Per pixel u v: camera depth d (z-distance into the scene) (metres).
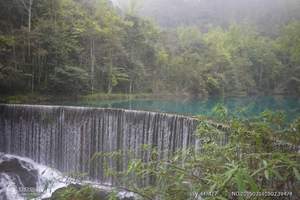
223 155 2.00
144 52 32.38
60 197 2.45
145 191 2.05
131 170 2.05
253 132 2.06
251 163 1.81
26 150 11.54
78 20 23.95
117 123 10.02
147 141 9.46
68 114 10.82
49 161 11.11
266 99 31.84
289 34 36.97
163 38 38.19
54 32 19.95
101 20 26.94
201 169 1.99
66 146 10.82
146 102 23.31
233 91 39.16
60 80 19.30
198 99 30.22
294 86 39.19
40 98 18.12
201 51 39.88
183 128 8.48
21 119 11.62
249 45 44.59
